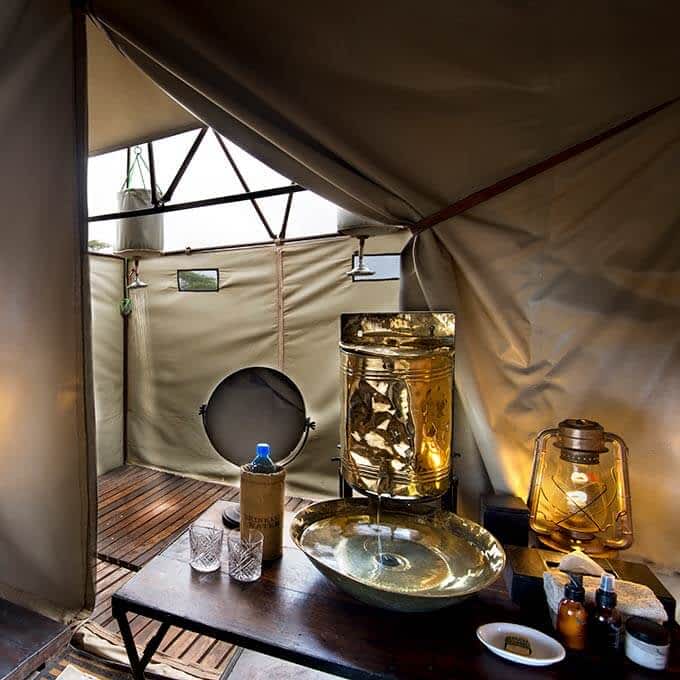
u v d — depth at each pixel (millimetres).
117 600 957
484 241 1305
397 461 1125
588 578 922
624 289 1210
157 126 1954
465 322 1351
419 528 1175
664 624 862
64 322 1224
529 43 1042
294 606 942
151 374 3500
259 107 1205
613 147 1176
